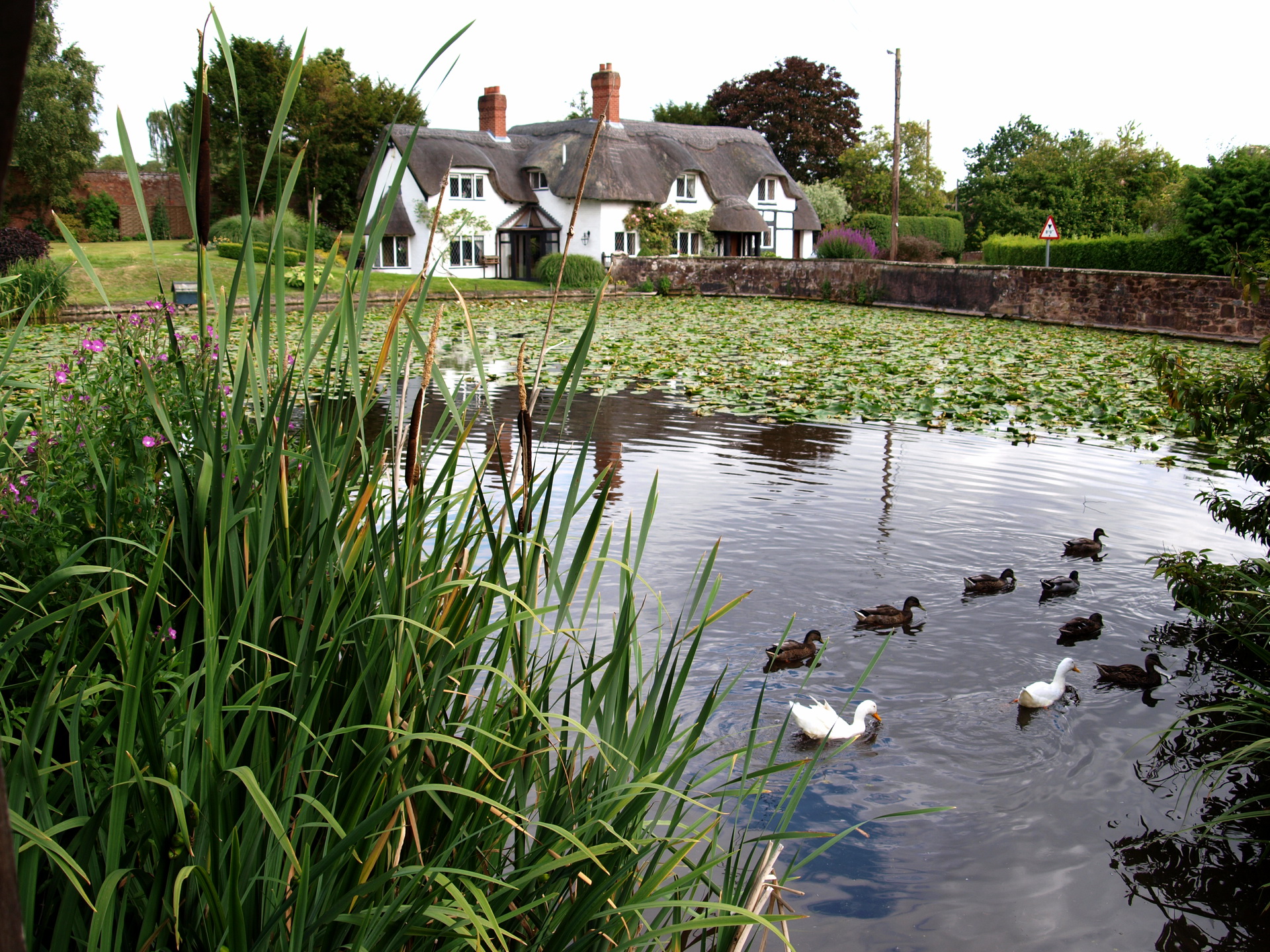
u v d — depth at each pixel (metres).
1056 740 4.62
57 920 1.52
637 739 2.14
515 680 2.07
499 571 2.05
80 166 37.44
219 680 1.60
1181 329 22.38
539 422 11.56
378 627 1.89
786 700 4.90
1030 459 10.20
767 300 32.66
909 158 60.44
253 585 1.72
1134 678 5.24
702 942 2.36
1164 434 11.79
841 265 31.25
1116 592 6.53
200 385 2.71
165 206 41.75
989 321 25.89
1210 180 26.73
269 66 38.47
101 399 2.88
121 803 1.45
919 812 2.19
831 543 7.17
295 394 2.04
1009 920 3.36
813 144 59.38
